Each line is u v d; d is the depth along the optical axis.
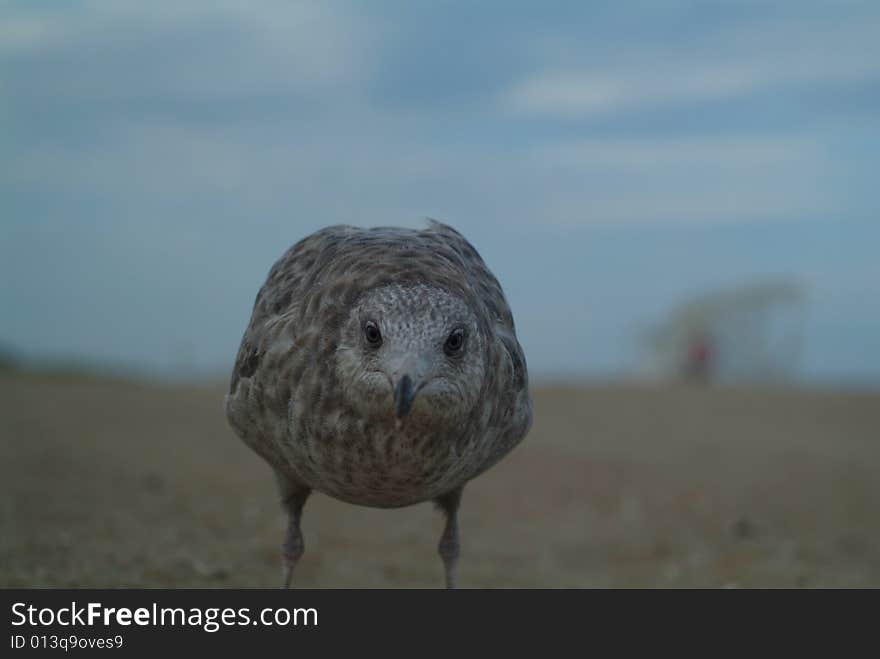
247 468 1.41
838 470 1.59
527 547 1.17
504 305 0.81
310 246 0.81
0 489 1.19
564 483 1.42
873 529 1.29
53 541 1.02
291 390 0.73
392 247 0.76
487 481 1.42
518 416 0.78
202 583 0.97
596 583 1.06
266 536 1.13
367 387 0.70
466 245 0.83
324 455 0.73
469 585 1.04
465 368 0.71
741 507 1.35
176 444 1.53
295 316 0.74
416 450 0.71
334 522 1.20
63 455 1.39
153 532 1.09
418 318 0.70
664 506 1.33
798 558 1.16
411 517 1.24
